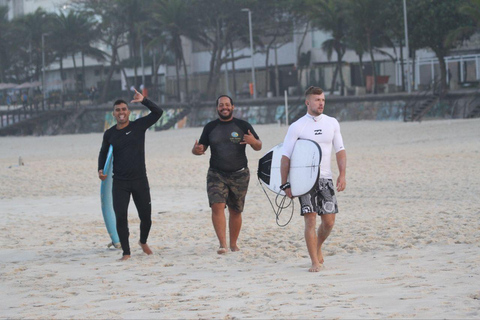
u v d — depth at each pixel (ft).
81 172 166.40
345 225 76.38
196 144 64.03
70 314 40.11
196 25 469.57
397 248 59.88
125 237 61.57
